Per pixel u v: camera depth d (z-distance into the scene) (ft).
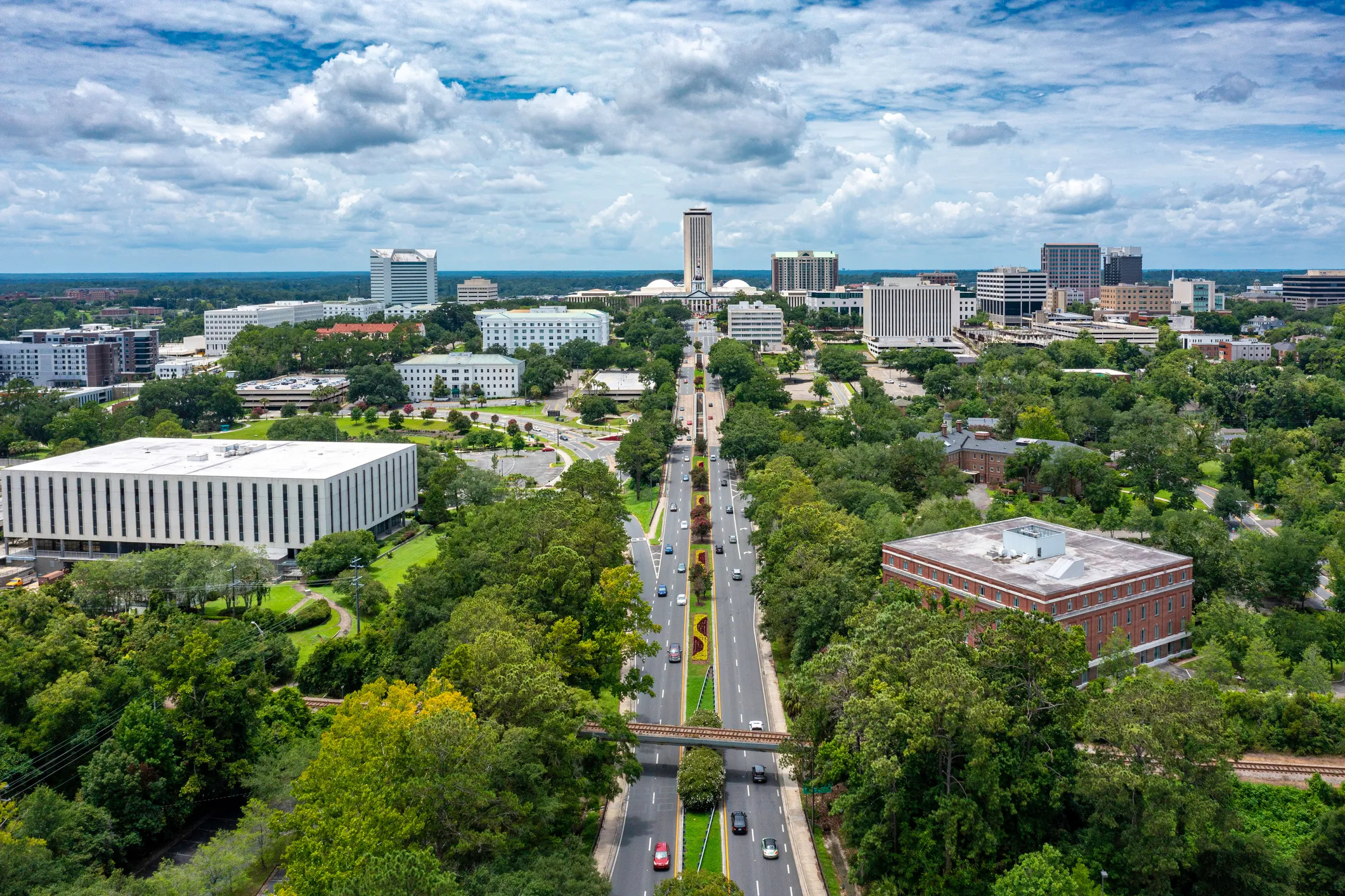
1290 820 485.97
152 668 609.01
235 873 452.76
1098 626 632.79
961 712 425.69
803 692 517.96
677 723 618.03
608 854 492.13
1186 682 451.53
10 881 420.77
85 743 552.00
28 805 471.21
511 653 505.66
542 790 454.40
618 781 557.33
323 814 401.70
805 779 531.50
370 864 355.77
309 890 364.58
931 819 433.48
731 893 408.87
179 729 526.98
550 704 470.80
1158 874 413.18
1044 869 392.47
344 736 435.53
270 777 497.46
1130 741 422.41
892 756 431.02
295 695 590.96
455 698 455.63
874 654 497.05
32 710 574.97
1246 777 511.40
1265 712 557.74
